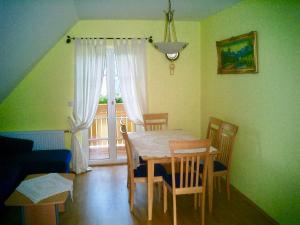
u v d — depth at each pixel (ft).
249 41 10.52
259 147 10.36
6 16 8.43
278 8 8.96
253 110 10.68
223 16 12.96
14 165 11.53
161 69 15.75
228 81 12.69
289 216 8.84
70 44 14.71
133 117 15.38
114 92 15.72
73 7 11.85
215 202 11.18
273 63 9.34
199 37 15.96
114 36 15.01
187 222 9.65
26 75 14.52
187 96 16.17
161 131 13.10
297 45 8.15
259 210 10.39
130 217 10.05
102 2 11.35
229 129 11.16
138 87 15.14
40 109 14.84
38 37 11.64
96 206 10.92
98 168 15.53
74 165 14.78
